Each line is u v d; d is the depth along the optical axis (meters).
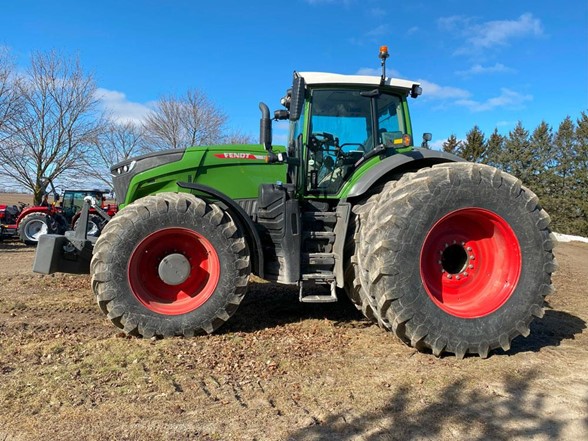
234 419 2.75
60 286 6.48
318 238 4.63
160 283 4.42
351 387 3.22
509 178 4.05
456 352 3.80
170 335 4.21
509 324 3.89
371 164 4.93
